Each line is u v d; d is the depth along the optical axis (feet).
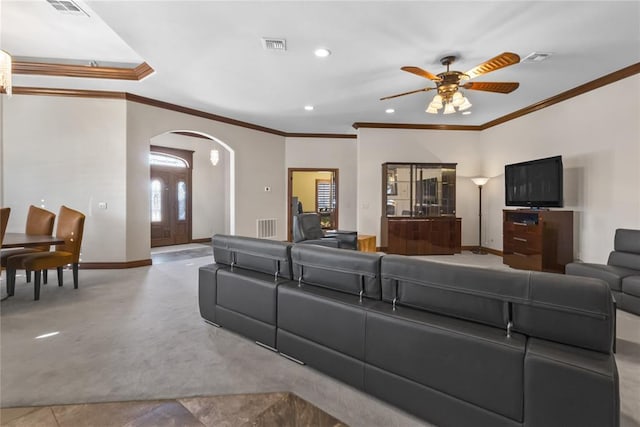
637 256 11.31
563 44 11.05
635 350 7.67
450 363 4.91
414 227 21.33
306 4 8.95
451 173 22.41
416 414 5.32
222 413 5.50
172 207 27.35
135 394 5.99
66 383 6.31
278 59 12.44
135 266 17.30
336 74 13.88
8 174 16.61
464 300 5.12
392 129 22.72
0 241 10.39
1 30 11.59
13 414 5.42
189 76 14.28
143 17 9.63
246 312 8.18
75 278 12.98
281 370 6.84
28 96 16.44
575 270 11.85
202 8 9.15
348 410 5.57
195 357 7.37
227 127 21.88
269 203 24.73
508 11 9.18
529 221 16.14
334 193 27.09
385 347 5.61
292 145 26.02
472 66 12.87
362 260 6.21
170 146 26.89
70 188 16.65
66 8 10.15
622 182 13.26
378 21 9.75
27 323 9.29
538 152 17.84
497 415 4.52
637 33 10.31
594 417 3.82
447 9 9.12
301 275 7.41
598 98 14.26
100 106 16.65
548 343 4.43
